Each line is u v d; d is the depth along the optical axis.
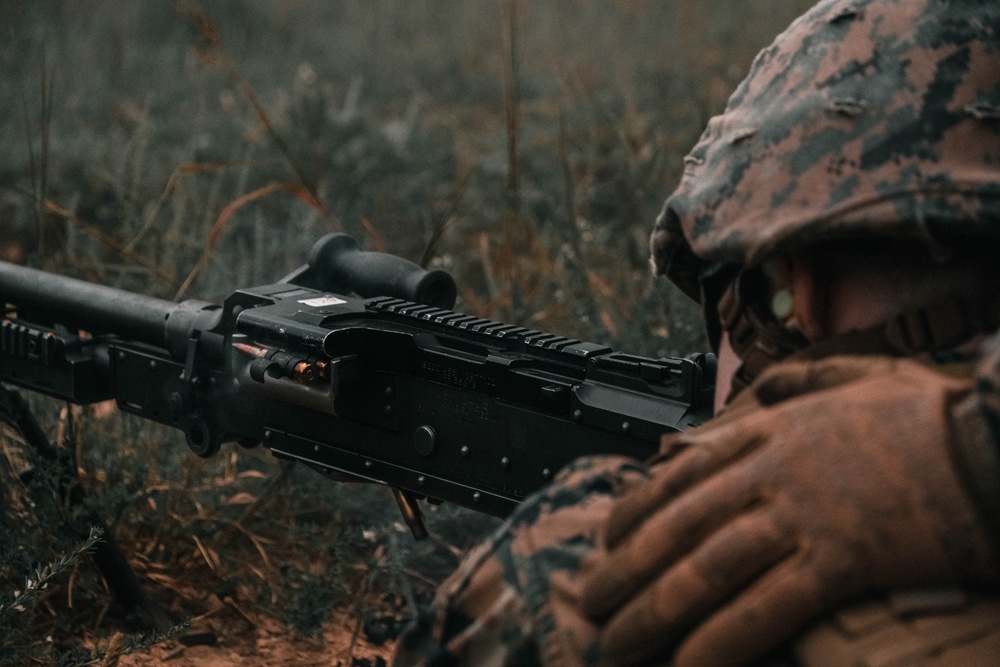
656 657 0.69
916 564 0.63
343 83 7.15
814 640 0.65
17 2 6.38
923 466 0.64
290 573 2.26
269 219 4.38
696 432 0.82
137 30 7.84
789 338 0.85
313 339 1.55
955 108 0.79
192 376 1.80
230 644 2.14
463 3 8.63
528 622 0.76
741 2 7.78
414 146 5.45
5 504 2.25
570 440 1.41
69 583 2.11
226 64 3.08
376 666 2.11
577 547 0.76
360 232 4.16
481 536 2.54
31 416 2.12
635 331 2.79
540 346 1.46
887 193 0.78
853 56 0.83
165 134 5.38
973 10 0.82
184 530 2.38
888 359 0.73
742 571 0.66
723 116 0.91
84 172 4.80
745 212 0.84
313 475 2.54
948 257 0.76
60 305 1.98
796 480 0.66
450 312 1.59
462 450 1.53
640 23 7.48
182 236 3.21
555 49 6.89
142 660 2.04
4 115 5.53
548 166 4.71
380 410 1.60
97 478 2.44
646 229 3.86
